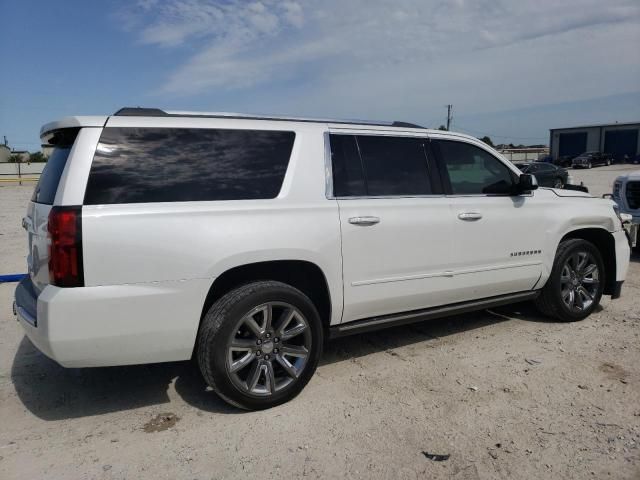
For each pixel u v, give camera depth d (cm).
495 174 490
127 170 322
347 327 402
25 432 329
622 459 296
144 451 307
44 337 301
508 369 420
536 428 329
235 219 342
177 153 339
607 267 573
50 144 388
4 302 612
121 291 309
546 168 2447
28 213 393
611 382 394
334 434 324
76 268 301
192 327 331
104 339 310
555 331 511
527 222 492
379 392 381
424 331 517
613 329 515
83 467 291
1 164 4697
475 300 477
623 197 880
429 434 323
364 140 416
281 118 397
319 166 386
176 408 360
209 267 330
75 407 362
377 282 404
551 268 516
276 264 365
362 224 392
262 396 350
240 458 300
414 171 437
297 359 369
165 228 320
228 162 354
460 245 448
